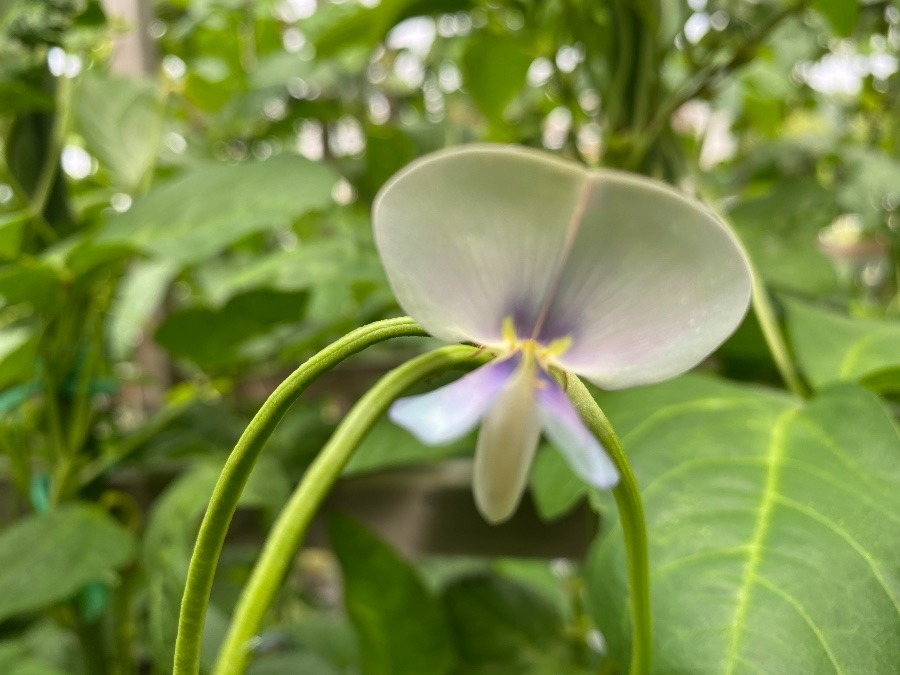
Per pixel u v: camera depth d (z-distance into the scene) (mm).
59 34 158
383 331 62
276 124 247
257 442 63
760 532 91
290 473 184
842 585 84
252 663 194
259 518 199
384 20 208
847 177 234
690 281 59
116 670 171
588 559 95
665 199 56
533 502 183
